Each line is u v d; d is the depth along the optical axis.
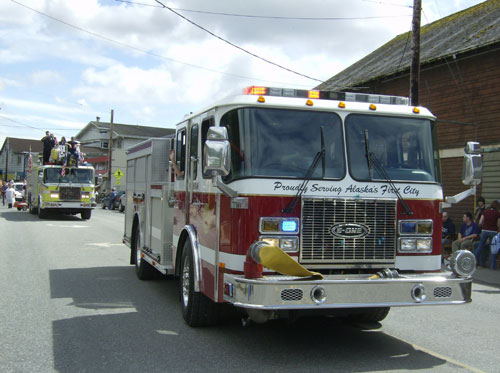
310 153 5.21
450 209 16.25
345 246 5.15
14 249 13.14
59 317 6.55
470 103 15.52
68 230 19.14
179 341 5.57
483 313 7.41
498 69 14.59
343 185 5.21
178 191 7.00
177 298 7.80
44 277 9.40
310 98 5.43
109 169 44.62
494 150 14.53
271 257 4.46
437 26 21.12
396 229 5.35
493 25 16.41
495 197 14.56
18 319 6.41
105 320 6.44
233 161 5.11
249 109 5.16
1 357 4.95
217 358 5.00
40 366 4.71
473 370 4.78
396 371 4.70
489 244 12.27
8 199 35.41
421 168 5.59
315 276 4.64
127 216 10.55
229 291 4.91
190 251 6.11
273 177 5.02
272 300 4.43
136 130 63.09
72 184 24.91
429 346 5.59
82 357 4.98
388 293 4.70
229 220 5.07
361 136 5.41
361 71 21.97
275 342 5.61
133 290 8.37
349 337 5.90
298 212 5.05
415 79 13.74
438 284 4.85
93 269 10.45
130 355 5.06
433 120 5.78
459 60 15.87
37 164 28.44
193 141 6.42
